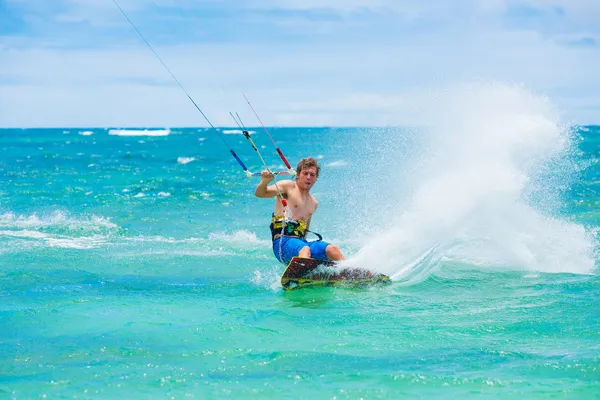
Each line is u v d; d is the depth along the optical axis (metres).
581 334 16.70
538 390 12.88
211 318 18.70
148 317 18.81
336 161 80.12
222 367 14.51
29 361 14.98
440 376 13.69
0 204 50.16
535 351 15.40
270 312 19.34
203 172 85.81
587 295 20.98
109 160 117.44
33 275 24.92
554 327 17.38
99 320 18.45
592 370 13.95
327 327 17.70
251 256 29.78
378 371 14.12
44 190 60.91
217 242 33.81
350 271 22.73
